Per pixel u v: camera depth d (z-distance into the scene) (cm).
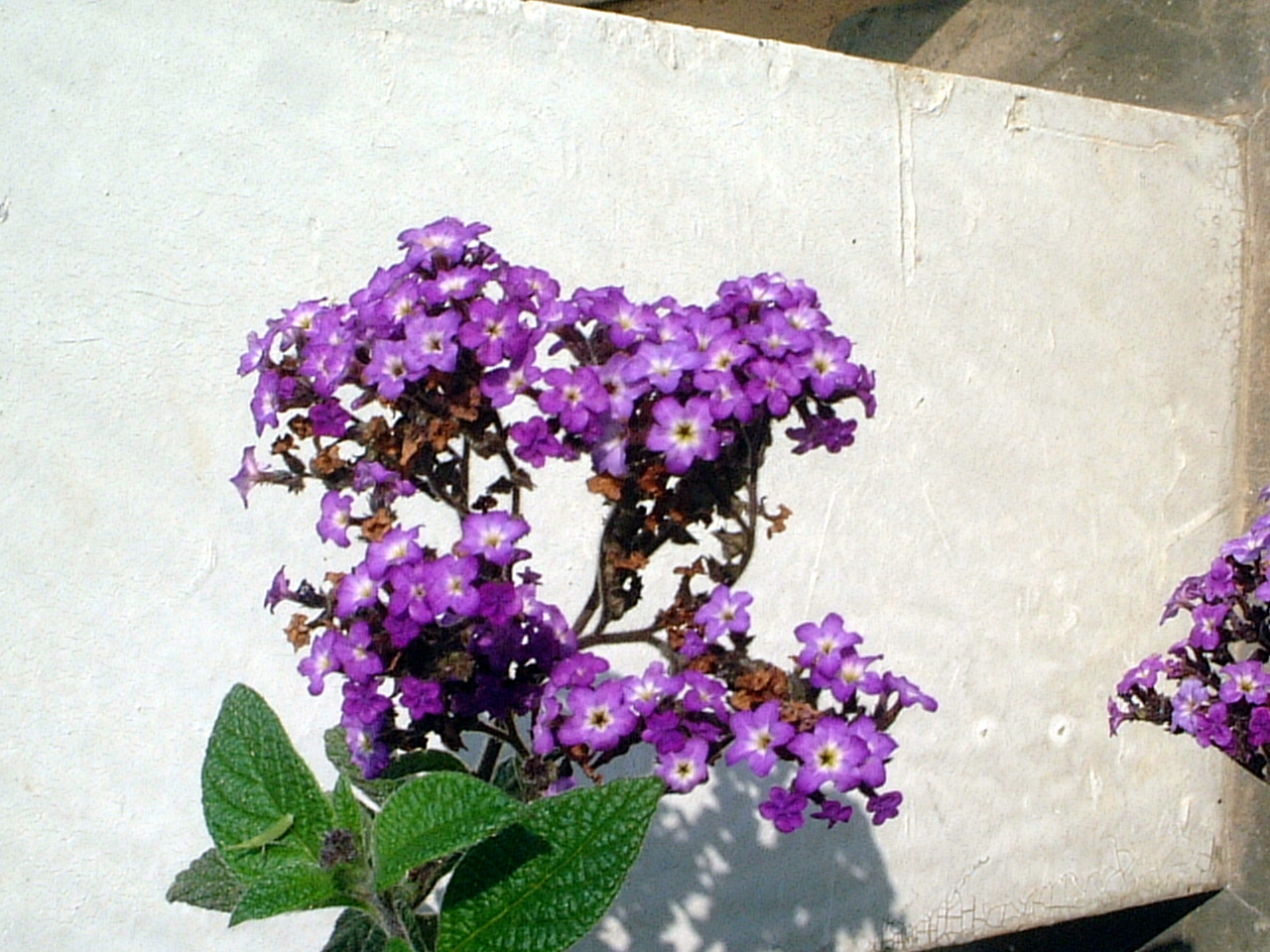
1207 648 27
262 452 29
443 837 17
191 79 28
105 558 28
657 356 18
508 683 19
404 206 30
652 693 19
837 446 20
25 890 27
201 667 28
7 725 27
